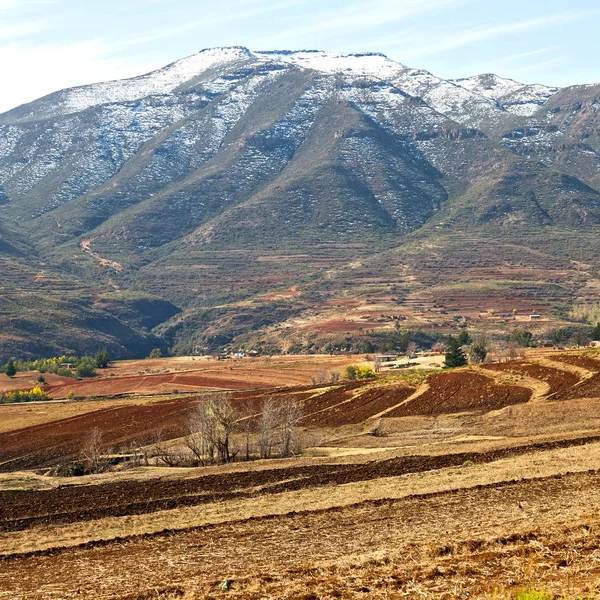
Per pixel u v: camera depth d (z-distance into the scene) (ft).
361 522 115.24
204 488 173.27
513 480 135.03
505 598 66.23
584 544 80.43
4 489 190.80
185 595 77.82
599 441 178.81
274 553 98.48
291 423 244.42
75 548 116.37
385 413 295.28
